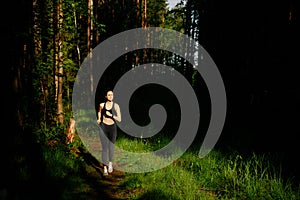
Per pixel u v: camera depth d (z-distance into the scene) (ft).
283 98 27.07
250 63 34.14
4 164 14.93
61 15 26.45
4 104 18.21
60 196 13.60
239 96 35.40
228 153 22.08
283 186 15.70
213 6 45.03
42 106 25.23
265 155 20.45
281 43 29.12
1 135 17.08
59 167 17.46
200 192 16.25
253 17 34.32
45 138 22.09
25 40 20.89
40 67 24.57
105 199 15.19
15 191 12.62
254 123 29.99
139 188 16.99
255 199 14.76
